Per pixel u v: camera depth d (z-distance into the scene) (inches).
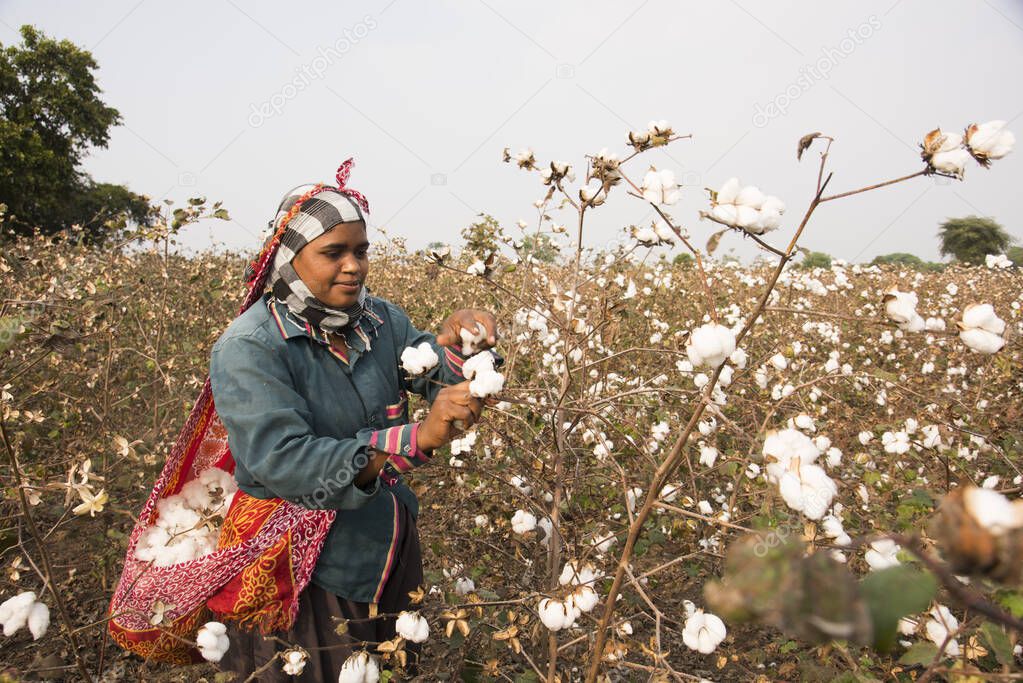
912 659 54.2
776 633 98.7
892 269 439.8
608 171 61.2
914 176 41.0
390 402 64.9
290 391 57.2
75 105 920.3
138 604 63.9
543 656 75.0
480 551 95.0
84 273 155.9
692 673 91.3
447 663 84.4
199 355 168.2
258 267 61.6
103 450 120.4
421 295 262.2
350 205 58.6
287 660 59.4
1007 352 131.3
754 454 60.9
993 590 45.3
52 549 107.8
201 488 69.3
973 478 93.0
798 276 187.0
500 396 48.7
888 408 132.0
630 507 51.6
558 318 68.5
